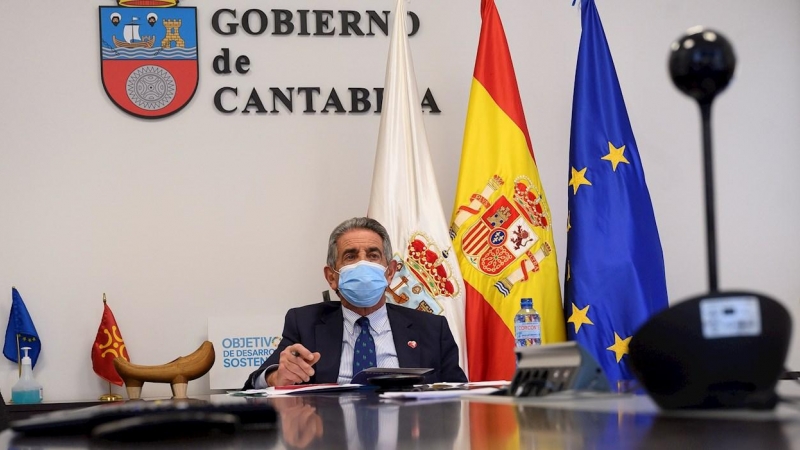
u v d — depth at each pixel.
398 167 3.69
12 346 3.73
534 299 3.62
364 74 4.06
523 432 0.87
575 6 4.18
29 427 1.02
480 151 3.74
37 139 3.86
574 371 1.29
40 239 3.83
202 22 3.99
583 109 3.71
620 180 3.65
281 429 1.02
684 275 4.13
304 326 3.05
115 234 3.87
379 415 1.21
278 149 3.98
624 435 0.78
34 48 3.88
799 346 4.10
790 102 4.24
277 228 3.95
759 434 0.73
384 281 3.03
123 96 3.90
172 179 3.92
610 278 3.56
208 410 1.02
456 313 3.57
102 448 0.87
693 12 4.23
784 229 4.19
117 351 3.71
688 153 4.17
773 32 4.26
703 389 0.92
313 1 4.06
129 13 3.94
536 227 3.70
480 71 3.81
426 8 4.12
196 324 3.87
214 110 3.96
